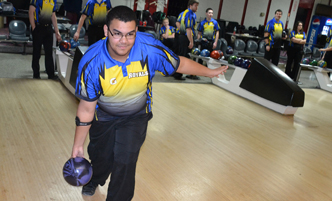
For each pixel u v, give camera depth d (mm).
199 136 3316
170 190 2227
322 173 2814
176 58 1575
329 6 16031
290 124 4156
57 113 3414
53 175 2225
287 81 4578
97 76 1377
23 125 2982
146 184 2258
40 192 2008
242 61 5543
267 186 2467
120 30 1224
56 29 4594
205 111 4242
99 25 4820
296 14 15578
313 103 5551
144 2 10430
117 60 1372
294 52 7109
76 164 1560
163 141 3057
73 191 2078
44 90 4172
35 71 4668
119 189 1617
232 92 5570
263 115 4418
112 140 1672
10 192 1961
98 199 2035
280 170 2768
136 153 1601
